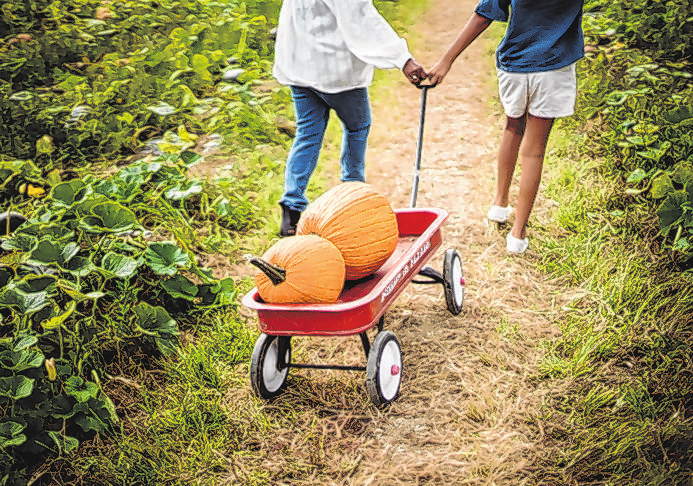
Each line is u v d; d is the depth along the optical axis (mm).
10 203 4879
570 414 3152
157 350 3682
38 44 7375
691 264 4125
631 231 4496
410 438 3111
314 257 3076
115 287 3982
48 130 5934
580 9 4020
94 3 8594
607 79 6531
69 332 3459
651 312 3746
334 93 4254
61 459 3014
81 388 3188
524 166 4285
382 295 3139
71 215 4121
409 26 9562
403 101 7059
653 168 4922
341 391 3412
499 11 4039
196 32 7625
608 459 2861
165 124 6211
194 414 3197
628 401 3150
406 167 5738
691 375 3303
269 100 6656
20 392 2980
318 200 3389
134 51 7512
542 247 4516
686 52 7172
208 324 3893
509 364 3531
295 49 4238
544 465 2896
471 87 7324
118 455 3043
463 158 5836
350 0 3928
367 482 2879
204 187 5121
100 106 6203
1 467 2943
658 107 5809
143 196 4656
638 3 7922
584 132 5922
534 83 4090
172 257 3920
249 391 3406
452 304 3891
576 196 4918
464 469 2916
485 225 4840
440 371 3521
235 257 4520
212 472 2955
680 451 2877
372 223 3326
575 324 3754
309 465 2984
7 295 3348
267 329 3150
